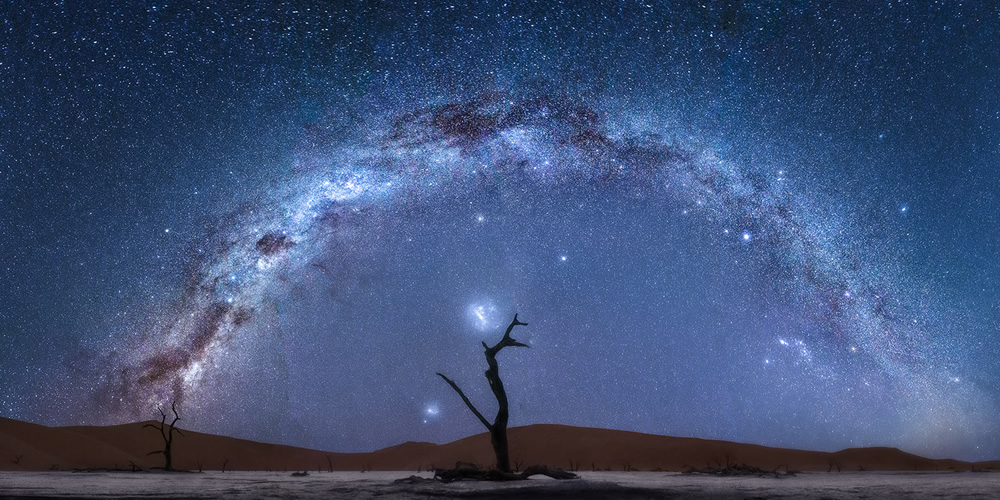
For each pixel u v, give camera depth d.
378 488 15.95
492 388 21.05
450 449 65.62
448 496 13.29
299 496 13.09
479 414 20.89
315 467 65.00
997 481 23.59
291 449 70.50
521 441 64.88
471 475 18.75
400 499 12.43
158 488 16.89
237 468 63.44
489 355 21.38
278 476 30.91
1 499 12.33
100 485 18.84
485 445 64.00
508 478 18.64
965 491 15.97
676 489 15.78
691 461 55.59
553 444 62.56
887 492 15.41
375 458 67.75
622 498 13.67
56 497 12.75
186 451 65.19
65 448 54.50
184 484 19.70
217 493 14.31
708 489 16.06
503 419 20.78
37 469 45.38
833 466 54.81
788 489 16.55
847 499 12.66
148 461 59.59
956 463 56.62
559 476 19.83
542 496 13.70
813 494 14.43
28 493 14.31
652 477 27.98
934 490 16.42
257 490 15.56
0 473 33.09
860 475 33.50
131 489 16.27
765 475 31.75
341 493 14.00
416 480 19.44
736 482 21.53
